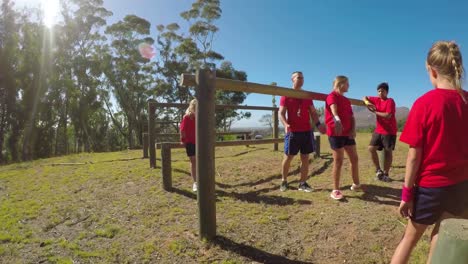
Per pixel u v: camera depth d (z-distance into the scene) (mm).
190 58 31391
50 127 23859
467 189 1959
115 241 3611
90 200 5129
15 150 21594
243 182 5754
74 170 7465
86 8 27516
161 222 4055
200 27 30359
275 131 9086
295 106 4906
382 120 5340
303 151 5023
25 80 21641
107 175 6559
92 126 29734
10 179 7152
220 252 3207
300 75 4840
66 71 26422
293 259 3086
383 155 5520
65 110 25875
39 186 6273
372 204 4332
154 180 5918
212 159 3404
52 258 3250
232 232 3613
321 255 3148
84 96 26969
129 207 4676
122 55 30766
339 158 4508
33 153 22156
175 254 3207
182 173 6371
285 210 4281
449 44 2043
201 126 3340
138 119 31750
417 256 2990
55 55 24266
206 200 3404
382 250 3176
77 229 4055
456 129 1928
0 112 21328
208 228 3434
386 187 5102
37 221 4395
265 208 4371
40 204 5098
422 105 1996
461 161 1935
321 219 3918
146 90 31891
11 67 20859
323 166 6672
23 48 22000
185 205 4625
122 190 5516
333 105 4344
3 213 4730
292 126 4957
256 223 3854
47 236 3871
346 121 4523
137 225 4023
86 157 10070
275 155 8195
